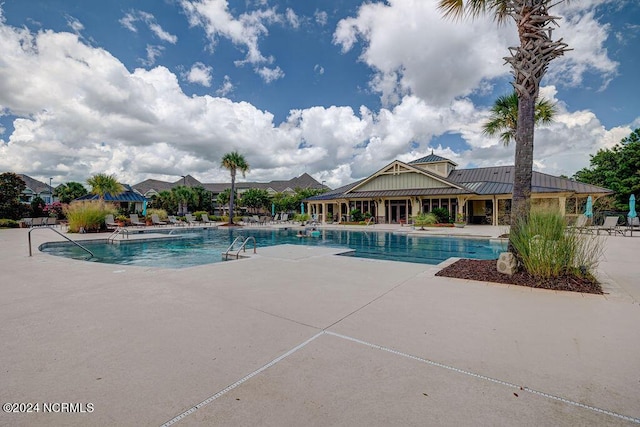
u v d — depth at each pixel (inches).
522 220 228.7
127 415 69.7
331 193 1320.1
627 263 268.7
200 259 394.0
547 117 552.7
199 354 101.0
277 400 75.7
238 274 231.1
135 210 1494.8
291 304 156.4
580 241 207.5
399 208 1047.0
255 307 151.7
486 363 94.2
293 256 324.8
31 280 211.5
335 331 120.7
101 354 100.7
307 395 77.8
